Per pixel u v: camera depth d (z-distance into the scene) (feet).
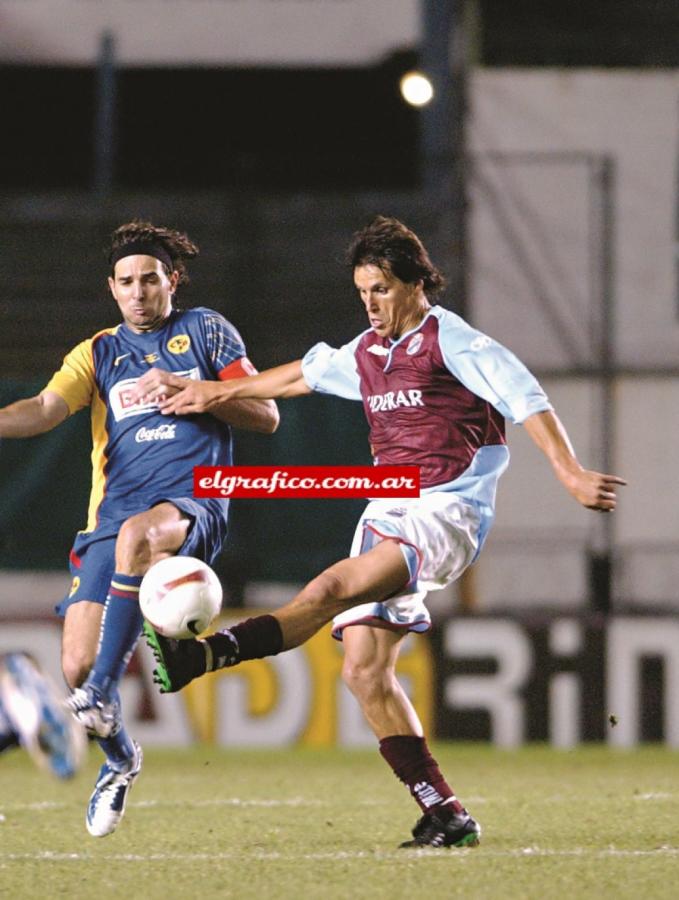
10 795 99.96
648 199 193.98
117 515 73.20
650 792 98.48
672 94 195.21
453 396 64.69
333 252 200.13
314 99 236.63
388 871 58.70
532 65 196.85
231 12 222.48
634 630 153.99
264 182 229.66
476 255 193.67
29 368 199.82
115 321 201.77
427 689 153.89
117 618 68.28
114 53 222.89
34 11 221.87
